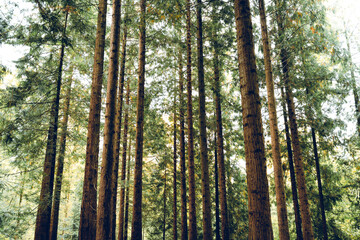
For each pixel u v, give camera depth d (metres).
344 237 11.45
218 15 8.23
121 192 13.59
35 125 9.02
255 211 2.80
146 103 11.83
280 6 8.20
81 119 10.63
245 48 3.33
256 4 8.30
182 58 12.51
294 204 10.06
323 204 10.55
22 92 8.93
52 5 7.57
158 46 10.50
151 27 9.65
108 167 6.02
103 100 10.73
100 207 5.79
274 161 7.38
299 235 9.70
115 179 10.33
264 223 2.73
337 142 10.47
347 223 12.77
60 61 10.10
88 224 5.78
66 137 10.77
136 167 8.61
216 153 13.48
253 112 3.09
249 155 3.00
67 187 13.27
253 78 3.21
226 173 14.33
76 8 7.87
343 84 9.82
